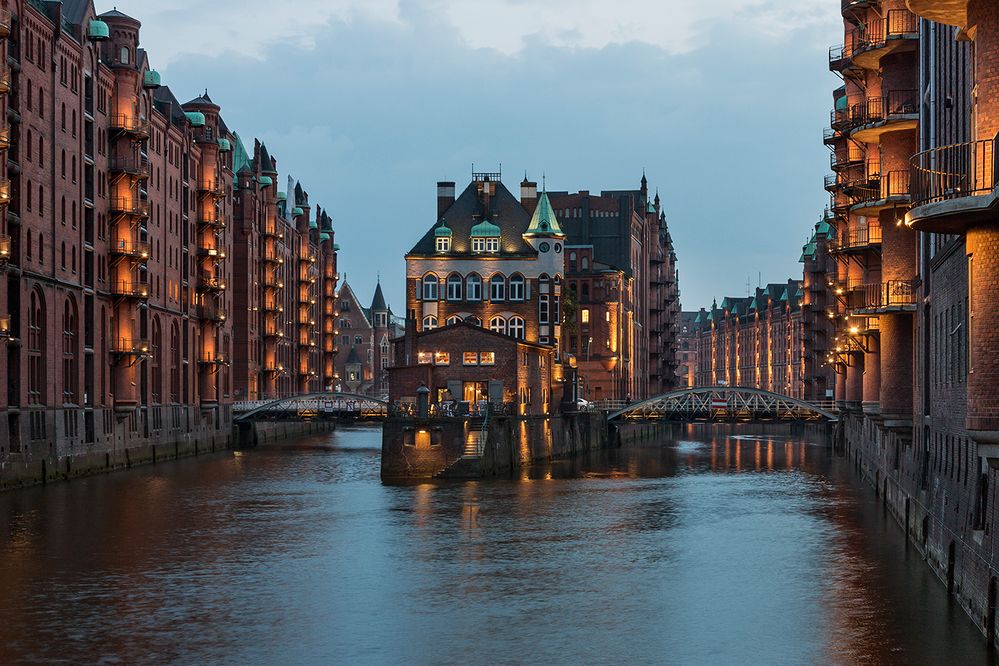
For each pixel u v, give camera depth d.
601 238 187.88
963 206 30.86
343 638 40.97
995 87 31.03
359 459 116.00
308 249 186.38
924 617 42.22
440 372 105.75
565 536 62.03
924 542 52.62
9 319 78.62
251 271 152.00
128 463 104.00
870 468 87.06
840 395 126.88
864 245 74.44
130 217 102.50
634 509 73.12
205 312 128.25
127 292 101.00
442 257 140.88
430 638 40.94
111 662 38.06
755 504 75.69
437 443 93.38
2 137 73.06
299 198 185.62
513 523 66.81
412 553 56.84
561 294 143.25
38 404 85.12
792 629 41.56
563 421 122.25
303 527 65.06
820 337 156.00
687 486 87.69
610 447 142.12
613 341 174.62
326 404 144.50
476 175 146.25
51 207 87.81
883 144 58.47
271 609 45.06
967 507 41.09
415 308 141.25
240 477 94.06
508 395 105.75
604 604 45.78
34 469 83.88
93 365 96.31
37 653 39.06
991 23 31.08
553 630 41.97
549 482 90.62
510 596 47.28
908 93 56.91
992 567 36.31
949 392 45.03
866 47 57.44
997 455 31.70
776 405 132.38
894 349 57.69
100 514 69.81
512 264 140.75
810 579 49.72
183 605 45.66
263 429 150.38
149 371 110.25
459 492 83.00
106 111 101.31
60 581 50.00
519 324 140.38
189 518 68.44
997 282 31.66
